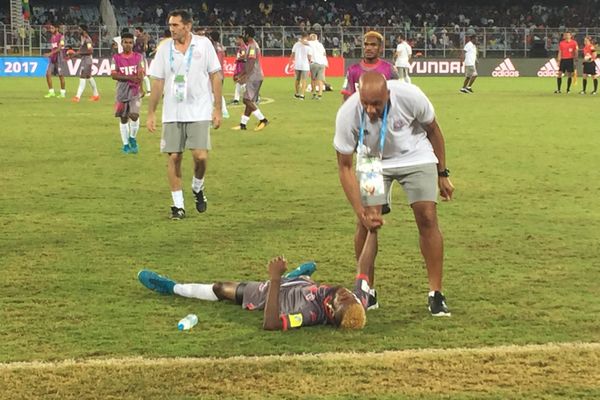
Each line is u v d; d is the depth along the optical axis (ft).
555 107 94.73
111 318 22.16
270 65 172.55
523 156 54.39
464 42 179.93
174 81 35.27
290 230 33.22
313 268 24.77
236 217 35.83
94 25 171.32
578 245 30.73
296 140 63.31
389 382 17.83
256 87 70.08
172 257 28.89
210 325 21.53
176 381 17.84
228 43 171.83
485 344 20.18
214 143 61.31
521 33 180.24
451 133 67.72
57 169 48.60
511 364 18.86
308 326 21.34
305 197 40.47
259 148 58.54
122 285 25.31
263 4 212.84
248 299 22.86
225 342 20.24
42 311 22.76
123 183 44.16
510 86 140.77
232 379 17.97
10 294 24.38
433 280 22.57
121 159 52.70
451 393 17.28
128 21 204.13
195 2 211.82
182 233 32.73
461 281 25.86
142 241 31.30
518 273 26.84
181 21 35.53
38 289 24.89
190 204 38.70
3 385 17.58
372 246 21.91
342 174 21.52
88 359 19.10
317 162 51.93
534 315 22.49
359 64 40.93
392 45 179.11
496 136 65.67
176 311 22.77
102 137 64.18
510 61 179.01
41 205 38.09
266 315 20.99
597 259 28.71
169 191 42.01
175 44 35.50
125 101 54.75
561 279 26.14
